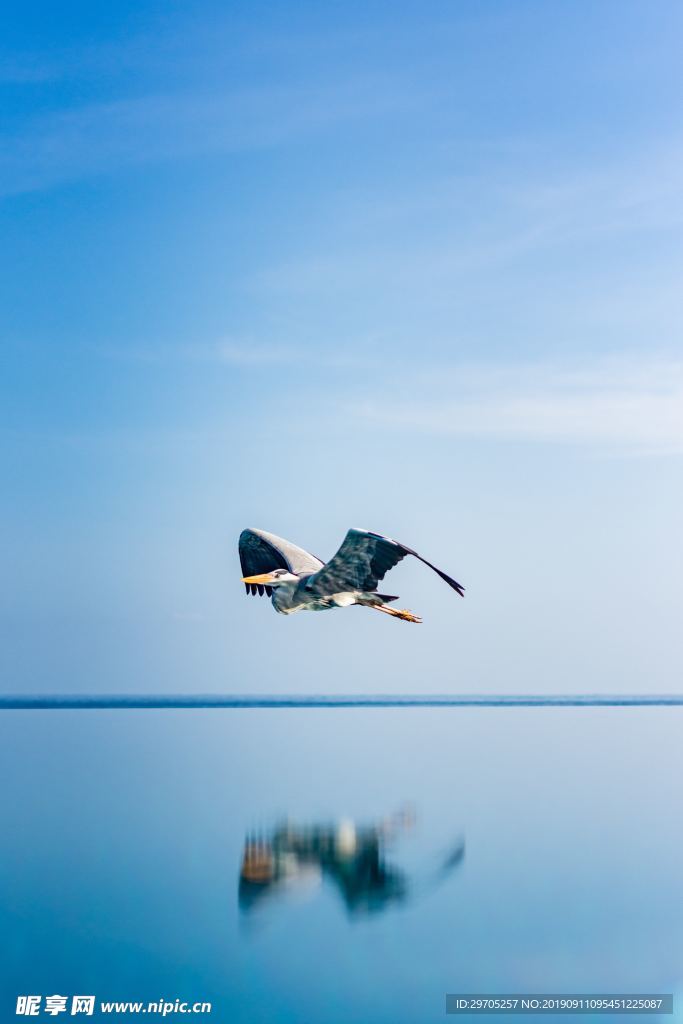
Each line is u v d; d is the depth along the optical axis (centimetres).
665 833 1912
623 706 9881
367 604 1656
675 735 4341
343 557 1527
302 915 1440
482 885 1571
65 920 1404
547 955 1287
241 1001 1170
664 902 1484
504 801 2252
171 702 13688
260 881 1585
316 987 1208
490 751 3478
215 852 1753
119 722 5750
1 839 1859
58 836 1886
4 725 5391
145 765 3017
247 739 4100
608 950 1302
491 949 1318
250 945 1323
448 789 2408
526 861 1705
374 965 1253
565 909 1449
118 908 1449
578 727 4991
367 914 1432
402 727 5012
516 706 10125
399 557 1504
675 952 1298
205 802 2223
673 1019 1120
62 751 3553
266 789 2420
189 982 1209
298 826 1978
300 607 1673
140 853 1750
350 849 1772
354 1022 1118
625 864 1681
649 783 2533
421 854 1748
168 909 1449
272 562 1809
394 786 2453
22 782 2562
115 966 1253
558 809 2150
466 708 9200
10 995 1176
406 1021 1132
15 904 1466
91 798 2300
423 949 1303
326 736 4322
